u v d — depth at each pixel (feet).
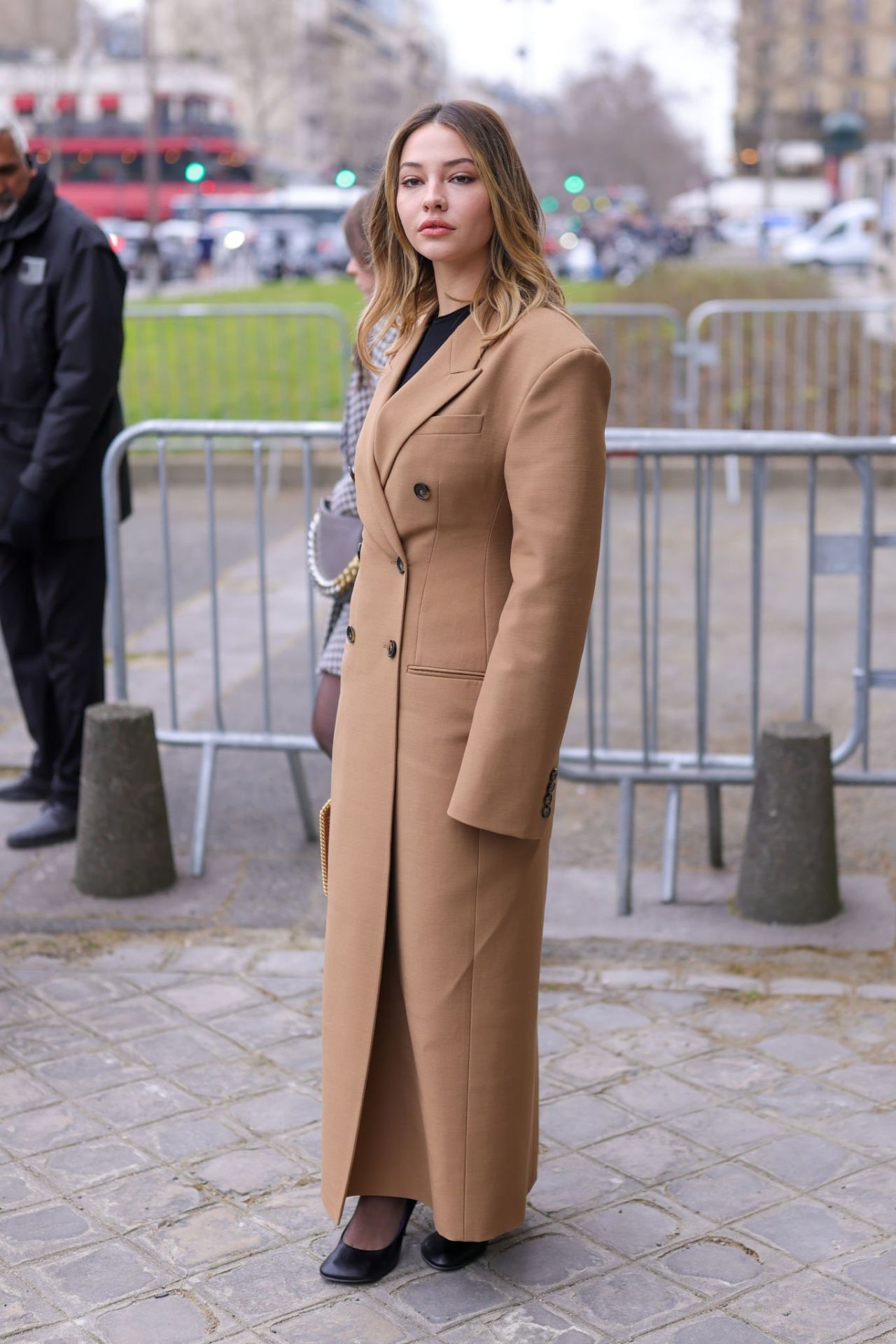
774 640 23.04
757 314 36.35
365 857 8.64
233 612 25.07
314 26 227.61
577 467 7.98
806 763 13.50
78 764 15.81
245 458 36.47
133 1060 11.65
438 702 8.38
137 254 113.70
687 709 19.85
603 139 224.94
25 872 15.05
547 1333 8.62
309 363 37.70
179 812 16.63
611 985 12.68
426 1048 8.61
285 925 13.92
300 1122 10.80
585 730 19.04
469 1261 9.24
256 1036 12.00
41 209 14.66
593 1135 10.60
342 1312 8.82
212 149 164.35
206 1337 8.60
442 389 8.21
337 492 11.64
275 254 124.77
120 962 13.24
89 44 155.74
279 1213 9.77
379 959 8.63
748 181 183.62
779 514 32.63
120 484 15.60
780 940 13.39
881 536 13.78
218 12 200.44
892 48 229.25
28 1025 12.20
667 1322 8.69
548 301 8.32
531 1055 8.88
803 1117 10.77
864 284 78.02
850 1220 9.60
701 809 16.60
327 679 11.88
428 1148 8.77
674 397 36.27
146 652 22.80
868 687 13.94
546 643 8.02
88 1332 8.64
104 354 14.70
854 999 12.39
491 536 8.31
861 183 147.33
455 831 8.39
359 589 8.79
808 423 37.58
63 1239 9.50
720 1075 11.34
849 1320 8.66
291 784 17.43
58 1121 10.84
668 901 14.15
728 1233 9.50
